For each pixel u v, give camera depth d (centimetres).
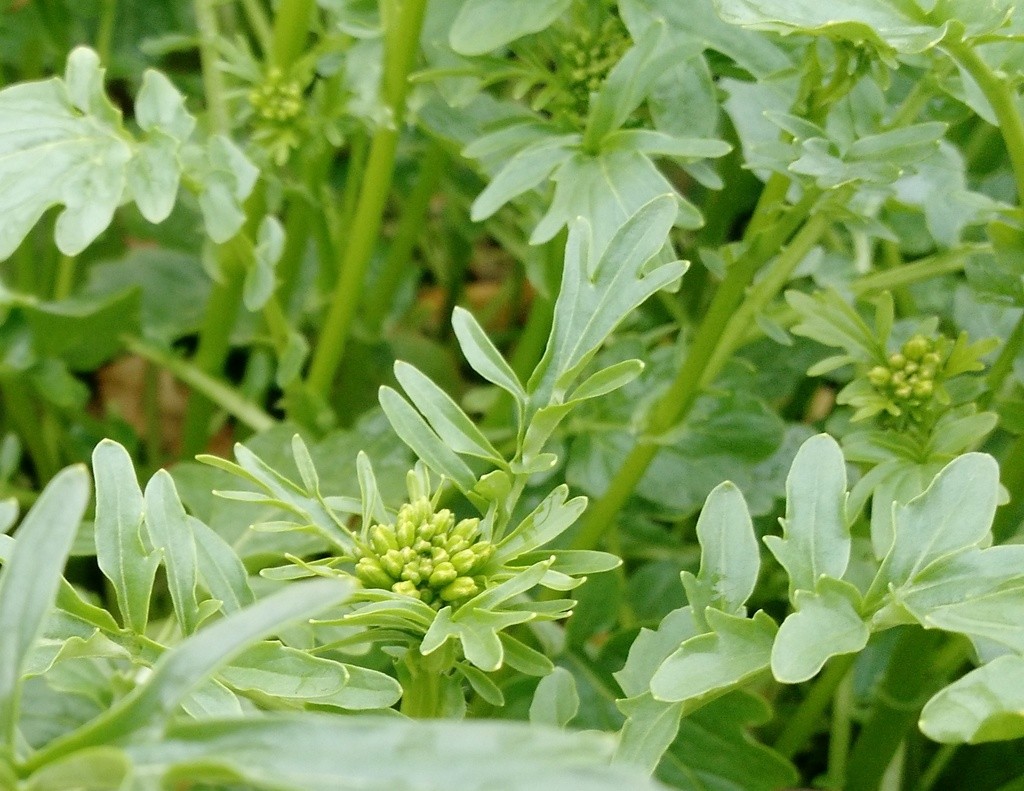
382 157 51
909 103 47
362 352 66
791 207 47
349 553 40
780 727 53
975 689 38
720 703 45
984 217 47
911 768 53
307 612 35
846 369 57
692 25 47
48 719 45
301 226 58
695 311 63
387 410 41
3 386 61
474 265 87
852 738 54
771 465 53
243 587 41
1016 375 47
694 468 52
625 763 40
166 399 78
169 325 64
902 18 41
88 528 50
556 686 42
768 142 46
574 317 41
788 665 39
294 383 54
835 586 40
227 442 74
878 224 47
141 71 66
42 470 64
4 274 73
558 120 48
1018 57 43
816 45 45
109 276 67
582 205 45
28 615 36
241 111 52
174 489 40
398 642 40
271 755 35
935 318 47
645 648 42
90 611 40
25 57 64
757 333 51
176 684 35
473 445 41
